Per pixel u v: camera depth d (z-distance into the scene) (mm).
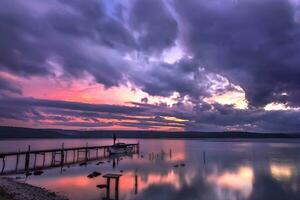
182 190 39219
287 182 46406
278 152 124000
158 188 39938
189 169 62344
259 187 42031
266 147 178500
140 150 139000
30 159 85938
